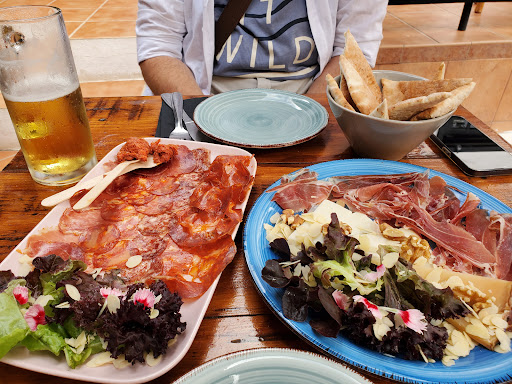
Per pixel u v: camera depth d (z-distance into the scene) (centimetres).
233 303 55
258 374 40
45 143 71
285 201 67
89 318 44
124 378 41
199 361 48
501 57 272
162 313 45
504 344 45
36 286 48
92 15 385
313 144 92
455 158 85
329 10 141
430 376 42
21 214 70
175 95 104
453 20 313
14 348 44
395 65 270
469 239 60
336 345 45
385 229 61
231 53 142
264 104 101
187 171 75
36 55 65
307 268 52
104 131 94
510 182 80
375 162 79
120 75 298
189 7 147
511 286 50
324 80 144
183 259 56
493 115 297
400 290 49
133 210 66
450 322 48
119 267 55
